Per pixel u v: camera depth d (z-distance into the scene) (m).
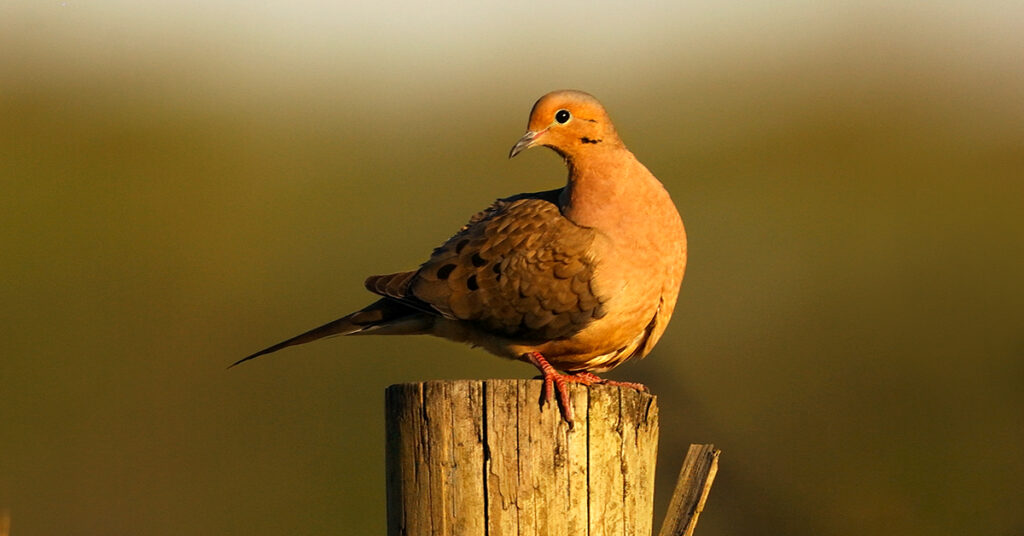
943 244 17.83
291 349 16.72
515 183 19.61
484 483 6.07
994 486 14.44
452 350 16.27
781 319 16.38
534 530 6.05
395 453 6.25
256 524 15.24
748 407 15.26
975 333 16.08
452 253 7.74
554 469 6.07
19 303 17.66
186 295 17.88
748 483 14.41
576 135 7.64
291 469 15.62
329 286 17.92
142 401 16.59
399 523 6.20
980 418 15.13
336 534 15.02
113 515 15.24
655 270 7.54
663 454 14.59
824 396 15.48
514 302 7.53
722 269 17.64
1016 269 17.27
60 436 16.08
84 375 16.83
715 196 19.62
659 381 15.48
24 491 15.40
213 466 15.77
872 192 19.45
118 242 18.84
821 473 14.63
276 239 18.95
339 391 16.23
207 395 16.58
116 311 17.72
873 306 16.77
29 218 19.03
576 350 7.71
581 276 7.46
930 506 14.15
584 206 7.59
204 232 19.05
